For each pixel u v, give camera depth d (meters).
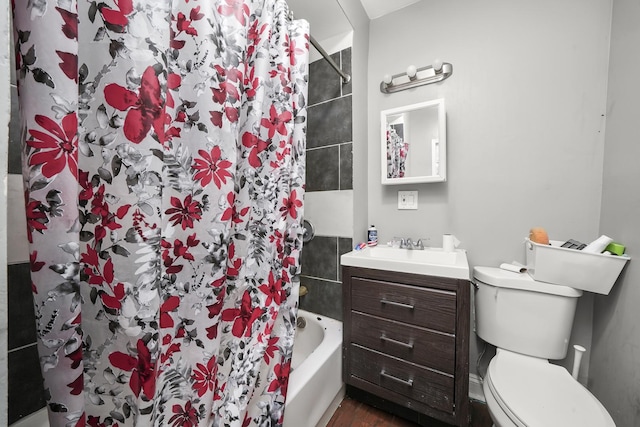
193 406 0.67
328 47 1.53
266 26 0.86
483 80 1.33
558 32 1.17
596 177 1.11
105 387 0.52
